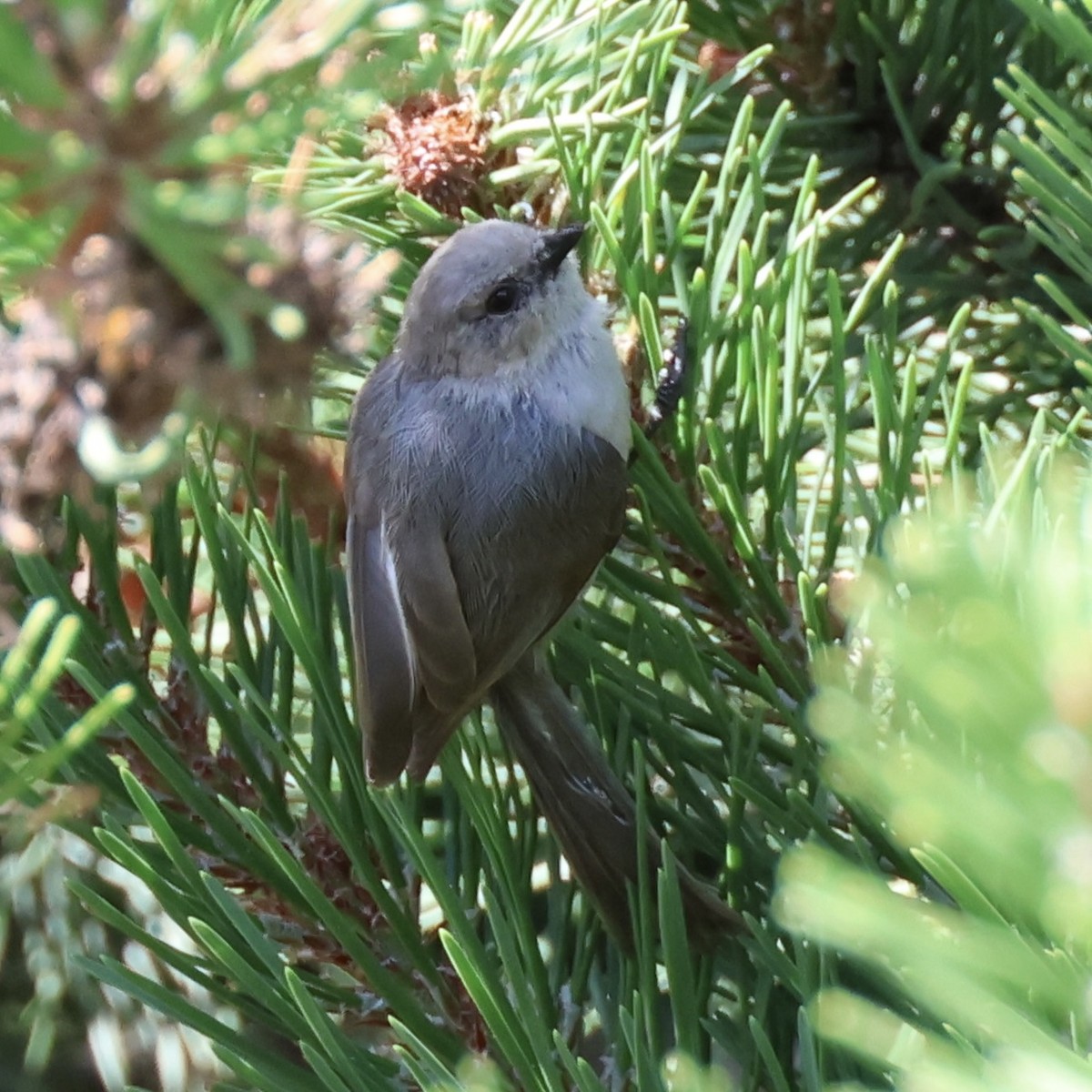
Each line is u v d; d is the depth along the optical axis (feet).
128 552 10.39
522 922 10.27
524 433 10.47
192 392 7.27
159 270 7.14
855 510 10.34
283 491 10.34
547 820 10.39
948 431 10.30
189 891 10.28
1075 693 5.08
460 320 10.47
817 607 10.30
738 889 10.27
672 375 10.36
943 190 10.43
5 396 7.48
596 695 10.33
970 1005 6.10
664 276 10.38
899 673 9.96
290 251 7.50
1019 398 10.42
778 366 10.32
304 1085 10.22
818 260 10.44
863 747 5.68
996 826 5.22
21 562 10.28
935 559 5.72
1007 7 10.41
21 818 10.25
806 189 10.33
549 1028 10.26
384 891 10.28
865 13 10.43
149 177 6.65
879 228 10.45
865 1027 8.15
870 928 5.88
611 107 10.35
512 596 10.46
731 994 10.28
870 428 10.42
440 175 10.38
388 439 10.48
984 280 10.43
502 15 10.37
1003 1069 6.15
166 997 10.21
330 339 7.55
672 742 10.30
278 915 10.30
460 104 10.38
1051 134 10.19
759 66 10.44
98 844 10.26
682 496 10.34
